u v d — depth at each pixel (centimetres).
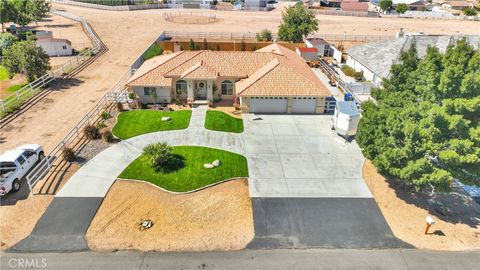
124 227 2125
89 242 2011
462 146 2042
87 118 3303
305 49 5344
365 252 2005
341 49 6222
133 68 4631
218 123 3412
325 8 10506
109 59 5412
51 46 5547
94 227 2117
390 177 2623
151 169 2667
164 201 2348
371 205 2367
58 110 3616
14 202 2300
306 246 2031
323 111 3678
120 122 3375
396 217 2267
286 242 2053
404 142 2248
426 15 9806
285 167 2755
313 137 3216
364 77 4881
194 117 3519
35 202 2305
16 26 7438
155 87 3725
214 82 3819
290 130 3334
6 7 6712
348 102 3284
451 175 2158
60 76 4597
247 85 3572
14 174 2378
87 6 9612
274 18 8975
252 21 8531
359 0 12100
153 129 3272
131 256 1928
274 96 3509
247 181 2573
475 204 2417
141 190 2445
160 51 5631
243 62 3984
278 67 3716
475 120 2164
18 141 2997
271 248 2011
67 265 1864
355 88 4291
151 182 2522
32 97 3912
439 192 2255
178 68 3806
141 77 3731
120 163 2739
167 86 3666
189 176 2598
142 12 9112
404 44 4488
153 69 3822
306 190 2494
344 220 2231
